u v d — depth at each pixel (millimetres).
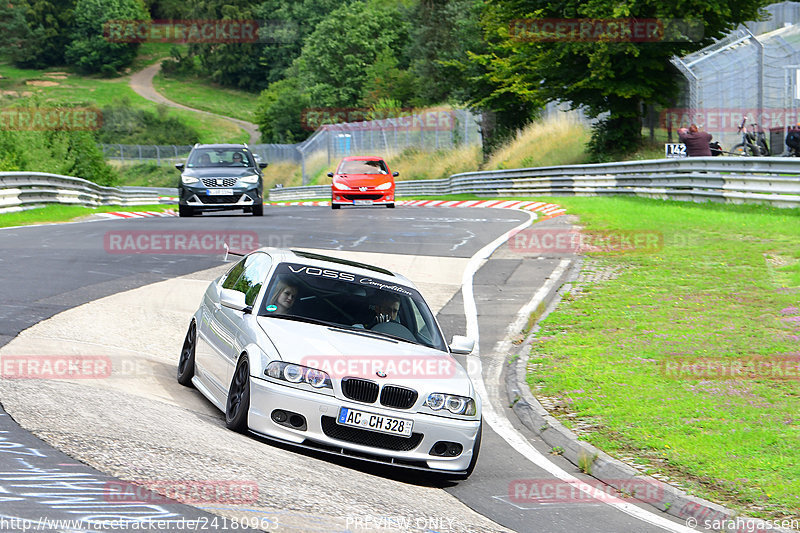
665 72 149375
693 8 140875
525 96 163750
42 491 18297
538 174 142875
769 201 83750
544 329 48125
